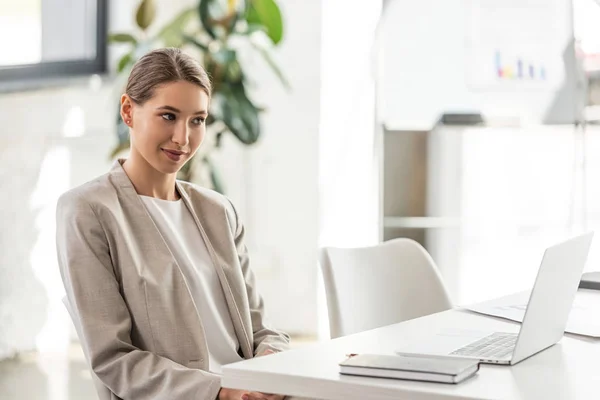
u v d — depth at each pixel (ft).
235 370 5.63
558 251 5.97
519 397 4.95
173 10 19.07
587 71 16.90
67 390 14.51
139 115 7.32
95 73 19.06
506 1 17.20
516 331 7.00
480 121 17.52
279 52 18.67
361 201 18.35
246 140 16.31
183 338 7.08
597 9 16.74
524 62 17.20
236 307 7.67
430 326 7.23
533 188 17.34
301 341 18.33
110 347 6.81
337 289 8.24
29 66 17.87
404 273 9.15
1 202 16.71
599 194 16.90
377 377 5.33
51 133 17.56
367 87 18.15
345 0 18.15
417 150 17.94
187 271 7.45
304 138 18.70
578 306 8.27
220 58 16.15
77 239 6.97
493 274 17.67
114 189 7.31
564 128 17.08
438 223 17.88
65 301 7.33
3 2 17.49
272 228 19.04
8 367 16.10
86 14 19.08
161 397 6.70
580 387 5.21
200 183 17.99
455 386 5.15
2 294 16.71
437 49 17.65
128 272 7.03
